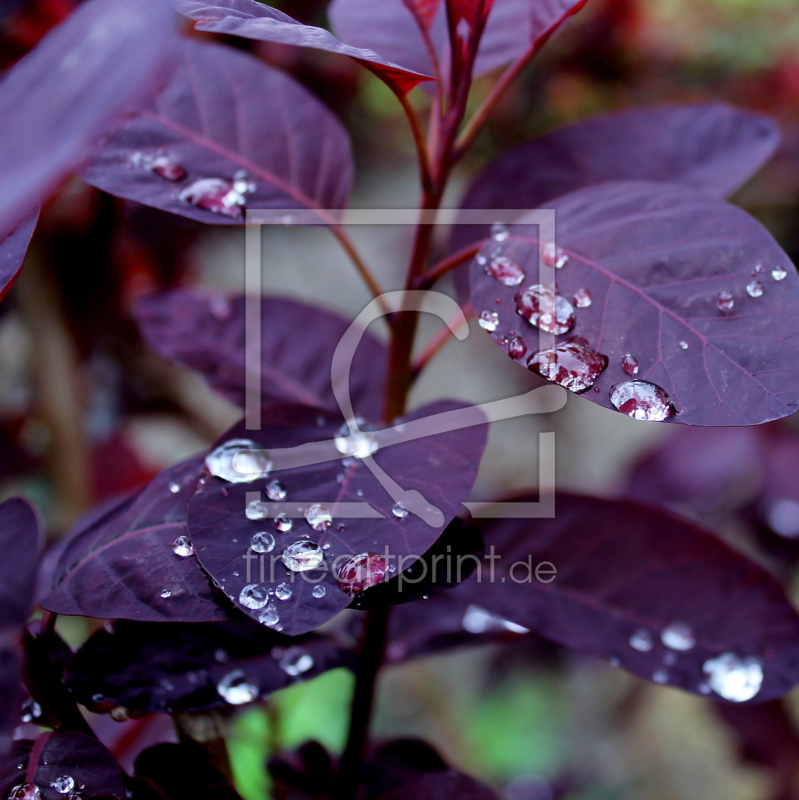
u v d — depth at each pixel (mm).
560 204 397
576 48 956
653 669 412
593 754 1192
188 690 396
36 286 654
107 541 385
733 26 1005
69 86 336
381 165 1165
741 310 376
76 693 387
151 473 717
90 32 343
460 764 1059
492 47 432
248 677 403
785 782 662
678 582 420
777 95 992
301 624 359
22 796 370
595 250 386
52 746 375
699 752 1226
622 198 394
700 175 443
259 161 420
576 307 381
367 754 438
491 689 981
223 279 1166
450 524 385
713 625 416
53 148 332
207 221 406
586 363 374
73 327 691
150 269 740
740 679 409
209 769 394
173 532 384
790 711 673
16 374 809
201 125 417
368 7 437
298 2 653
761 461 752
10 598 369
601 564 423
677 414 368
